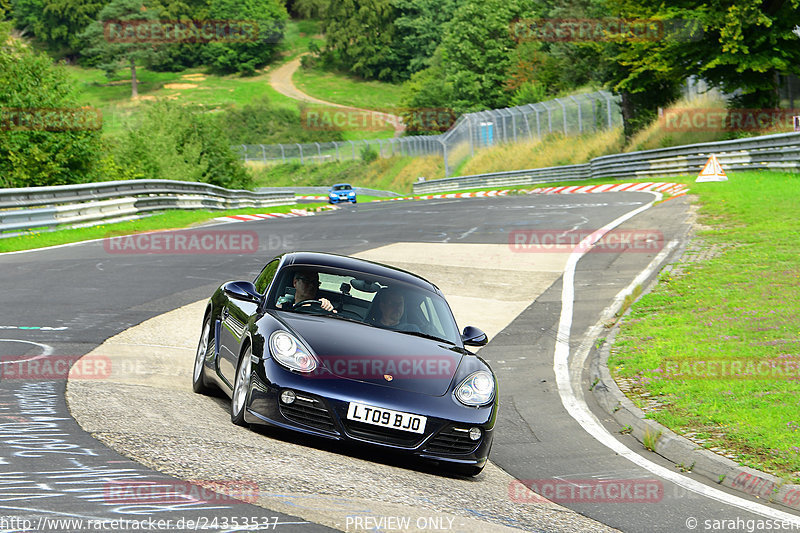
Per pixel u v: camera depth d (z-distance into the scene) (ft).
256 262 144.66
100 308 96.68
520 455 59.77
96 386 59.21
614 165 369.30
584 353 93.09
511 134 592.19
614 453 60.64
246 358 53.21
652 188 272.10
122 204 209.67
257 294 58.23
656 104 420.77
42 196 176.04
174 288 115.03
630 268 134.72
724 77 327.26
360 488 42.32
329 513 36.24
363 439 48.93
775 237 139.85
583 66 534.78
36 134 256.93
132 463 40.06
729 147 275.39
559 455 59.88
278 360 50.57
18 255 143.43
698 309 101.60
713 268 123.24
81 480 36.19
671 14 319.88
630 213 198.18
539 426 67.92
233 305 62.13
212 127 383.65
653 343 89.30
